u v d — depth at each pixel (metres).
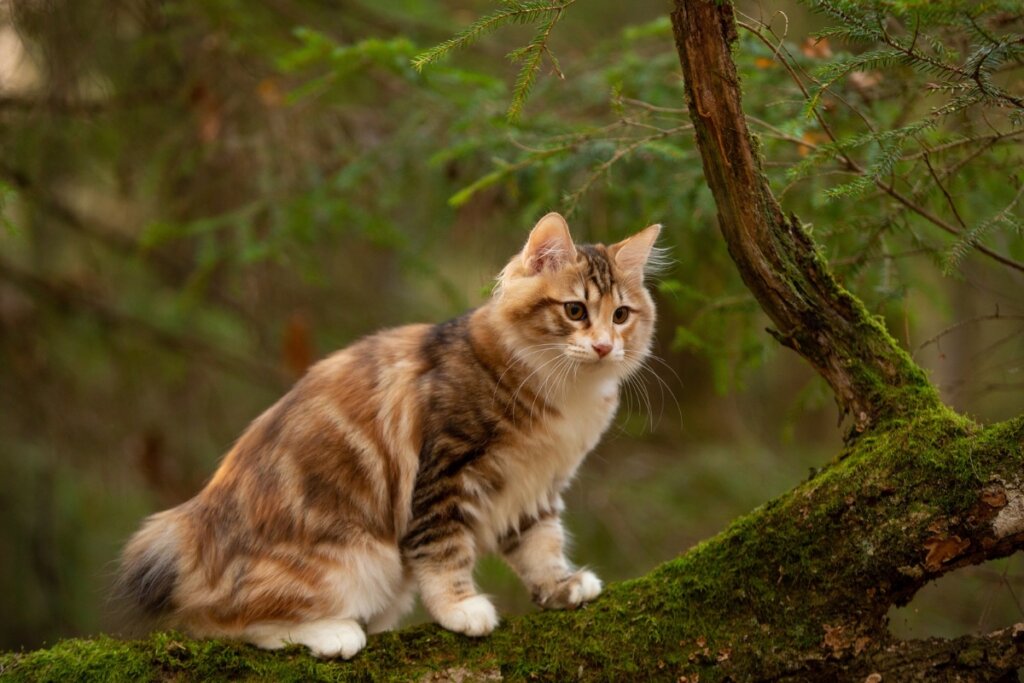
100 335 7.30
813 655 3.10
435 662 3.31
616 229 5.39
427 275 6.08
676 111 4.26
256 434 3.84
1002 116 3.71
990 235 3.95
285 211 5.79
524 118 5.27
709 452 7.48
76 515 7.68
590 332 3.95
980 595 6.18
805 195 4.90
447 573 3.67
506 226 5.79
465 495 3.75
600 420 4.09
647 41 6.18
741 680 3.12
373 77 6.13
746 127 3.28
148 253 6.94
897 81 4.29
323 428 3.74
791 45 4.70
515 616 3.49
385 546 3.76
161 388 7.80
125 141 6.26
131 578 3.71
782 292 3.42
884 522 3.08
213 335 8.02
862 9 3.08
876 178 3.29
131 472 7.42
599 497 7.23
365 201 6.07
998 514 2.98
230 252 6.04
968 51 3.55
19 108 5.71
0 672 3.09
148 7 5.82
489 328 3.91
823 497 3.19
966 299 7.90
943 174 3.71
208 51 5.92
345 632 3.41
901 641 3.13
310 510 3.62
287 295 7.42
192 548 3.68
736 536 3.32
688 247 5.32
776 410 8.54
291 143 6.08
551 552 4.02
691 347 5.20
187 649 3.21
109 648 3.19
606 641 3.28
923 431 3.18
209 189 6.46
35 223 6.53
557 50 6.48
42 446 7.24
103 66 6.01
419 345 4.00
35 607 7.35
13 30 5.49
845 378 3.43
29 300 7.08
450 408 3.75
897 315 5.76
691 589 3.29
